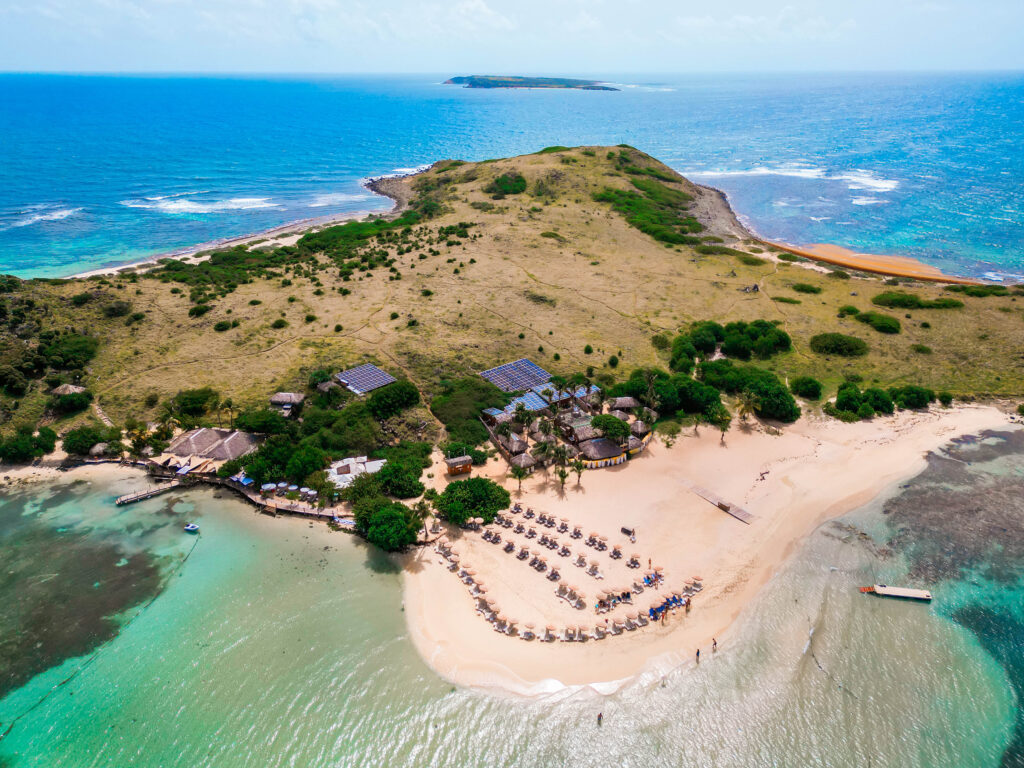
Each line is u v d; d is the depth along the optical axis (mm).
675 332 109375
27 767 43344
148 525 66188
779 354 102750
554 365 97562
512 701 47500
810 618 54500
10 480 73125
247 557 61469
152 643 52344
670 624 53688
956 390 91188
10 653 51562
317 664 50375
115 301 109750
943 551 61844
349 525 64750
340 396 86062
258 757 43938
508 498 67562
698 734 45375
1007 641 52500
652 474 73250
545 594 56375
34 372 88938
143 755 44156
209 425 80812
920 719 46312
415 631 53156
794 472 73938
